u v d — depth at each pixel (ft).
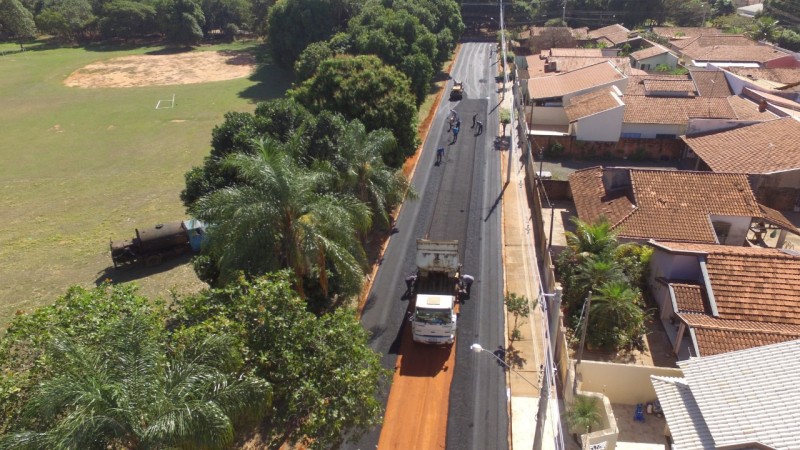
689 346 81.92
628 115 169.17
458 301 97.76
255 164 75.25
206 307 61.31
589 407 65.46
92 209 149.59
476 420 72.23
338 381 57.06
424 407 74.28
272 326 58.95
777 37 298.97
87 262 121.19
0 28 411.75
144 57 357.00
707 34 307.37
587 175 129.29
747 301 80.74
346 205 86.02
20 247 128.77
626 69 225.35
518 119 193.98
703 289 84.23
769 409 55.77
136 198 156.04
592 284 86.94
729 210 109.50
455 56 309.83
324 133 106.42
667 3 359.05
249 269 73.61
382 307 96.07
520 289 101.30
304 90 142.10
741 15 400.47
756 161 132.26
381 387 77.51
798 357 60.49
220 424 44.70
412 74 201.46
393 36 220.84
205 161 110.83
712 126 158.51
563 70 231.50
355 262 79.87
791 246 117.29
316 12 284.00
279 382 59.00
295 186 74.95
